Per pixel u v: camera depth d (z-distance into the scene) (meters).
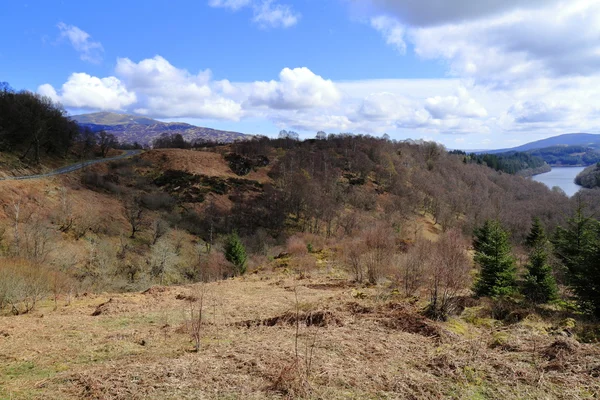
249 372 6.00
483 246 15.00
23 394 5.49
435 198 74.31
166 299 15.02
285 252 36.62
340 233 51.97
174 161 78.06
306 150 103.69
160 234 45.00
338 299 12.57
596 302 11.06
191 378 5.77
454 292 10.45
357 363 6.36
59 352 8.00
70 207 42.62
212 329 9.48
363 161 94.88
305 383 5.36
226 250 31.16
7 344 8.73
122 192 58.12
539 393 5.16
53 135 64.56
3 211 36.72
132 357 7.36
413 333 8.22
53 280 19.03
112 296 17.30
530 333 8.16
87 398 5.25
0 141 53.06
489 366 6.07
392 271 17.86
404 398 5.10
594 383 5.32
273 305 12.94
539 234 30.92
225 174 77.62
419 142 120.75
